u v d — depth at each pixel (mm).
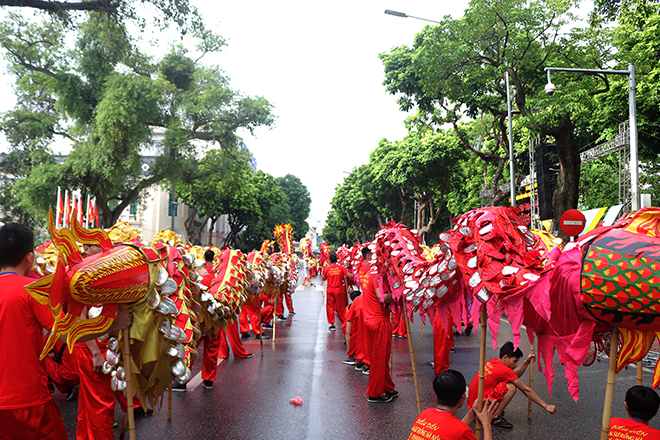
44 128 22641
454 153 26078
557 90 13820
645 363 7070
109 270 2996
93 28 19344
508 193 19844
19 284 2822
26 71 21859
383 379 5332
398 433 4449
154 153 36625
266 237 49469
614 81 15336
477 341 9258
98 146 20078
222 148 27469
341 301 10711
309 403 5348
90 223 11219
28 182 20891
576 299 2348
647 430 2797
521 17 14141
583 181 20406
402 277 4363
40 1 13492
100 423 3713
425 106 20234
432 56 15805
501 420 4609
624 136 14555
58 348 5297
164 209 38406
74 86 20578
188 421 4730
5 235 2891
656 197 17797
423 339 9539
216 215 41562
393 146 33500
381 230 5215
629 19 15164
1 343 2711
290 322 12008
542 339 2686
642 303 2111
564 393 5785
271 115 26281
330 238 82438
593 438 4316
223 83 25406
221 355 7707
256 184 44531
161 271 3518
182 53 25391
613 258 2191
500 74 15445
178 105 23984
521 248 2873
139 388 3688
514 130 20578
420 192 29438
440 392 2920
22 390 2725
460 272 3195
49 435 2842
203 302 5312
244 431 4477
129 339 3408
